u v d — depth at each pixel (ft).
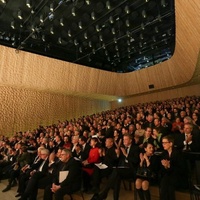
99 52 33.35
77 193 9.78
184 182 7.77
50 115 30.89
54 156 11.29
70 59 34.19
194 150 9.57
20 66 24.67
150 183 8.76
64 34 27.45
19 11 21.08
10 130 26.25
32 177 10.07
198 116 15.16
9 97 26.58
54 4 20.89
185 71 26.27
